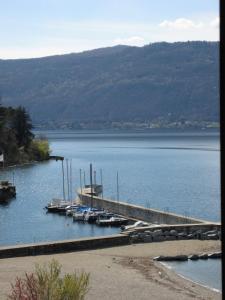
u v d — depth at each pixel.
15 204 100.88
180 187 125.75
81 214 77.38
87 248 36.50
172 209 90.56
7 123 194.50
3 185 112.75
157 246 37.66
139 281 27.50
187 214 83.69
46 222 77.69
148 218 66.81
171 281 28.11
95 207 85.44
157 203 98.69
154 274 29.38
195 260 33.84
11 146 189.00
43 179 147.50
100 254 34.75
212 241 39.91
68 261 32.22
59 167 184.62
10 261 32.19
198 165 190.25
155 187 126.38
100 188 110.25
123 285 26.47
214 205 94.75
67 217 82.19
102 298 23.80
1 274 27.95
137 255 34.44
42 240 62.56
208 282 28.28
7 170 173.50
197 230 41.41
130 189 122.94
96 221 73.88
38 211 90.31
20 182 140.75
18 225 75.69
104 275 28.42
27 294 13.62
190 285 27.36
